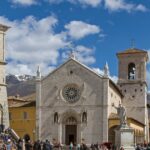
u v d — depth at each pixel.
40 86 120.62
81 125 116.00
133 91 139.88
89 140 114.88
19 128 124.56
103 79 115.69
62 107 118.25
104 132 113.69
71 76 118.69
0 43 109.31
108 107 115.12
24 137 123.62
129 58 141.00
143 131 137.38
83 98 116.75
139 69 139.88
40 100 120.19
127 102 140.00
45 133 118.75
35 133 120.31
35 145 75.69
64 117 118.12
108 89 115.69
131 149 80.69
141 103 138.88
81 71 117.88
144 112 138.25
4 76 109.31
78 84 117.75
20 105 126.06
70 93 118.19
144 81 139.00
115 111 122.62
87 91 116.81
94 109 115.56
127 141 82.44
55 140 116.44
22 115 124.81
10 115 126.06
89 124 115.44
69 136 117.38
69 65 119.12
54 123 118.31
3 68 109.19
